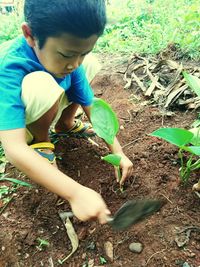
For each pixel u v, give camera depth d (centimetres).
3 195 119
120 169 121
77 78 125
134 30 250
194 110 146
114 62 202
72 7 82
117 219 86
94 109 104
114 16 283
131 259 98
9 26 286
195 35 191
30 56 106
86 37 86
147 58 187
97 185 119
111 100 169
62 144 139
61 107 128
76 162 130
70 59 93
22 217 112
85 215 89
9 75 102
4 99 100
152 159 126
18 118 101
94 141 142
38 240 106
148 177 119
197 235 101
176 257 96
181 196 112
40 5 86
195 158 123
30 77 104
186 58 182
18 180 120
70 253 103
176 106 151
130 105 158
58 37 87
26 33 96
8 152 97
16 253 103
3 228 108
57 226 110
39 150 116
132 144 136
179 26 208
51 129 149
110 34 249
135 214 87
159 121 146
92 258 100
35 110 107
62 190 91
